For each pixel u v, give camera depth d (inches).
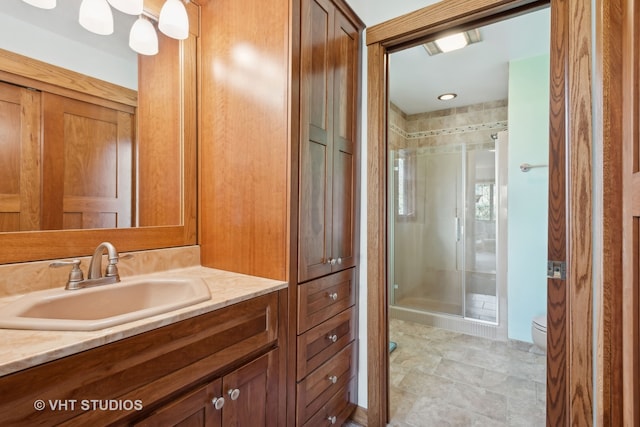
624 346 28.0
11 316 29.1
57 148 42.9
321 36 52.2
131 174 50.2
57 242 41.4
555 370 45.4
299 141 47.2
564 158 44.6
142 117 51.4
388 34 60.2
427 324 118.6
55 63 42.8
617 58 30.5
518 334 96.4
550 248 45.9
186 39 54.3
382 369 62.2
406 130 141.5
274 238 47.2
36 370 22.6
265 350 42.4
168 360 30.9
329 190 54.6
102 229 45.9
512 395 71.7
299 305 47.8
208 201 55.6
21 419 21.9
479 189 125.1
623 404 28.2
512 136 96.0
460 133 130.6
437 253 132.3
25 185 39.8
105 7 44.8
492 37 80.1
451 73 100.3
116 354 27.0
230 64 52.0
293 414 46.6
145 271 49.3
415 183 136.7
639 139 25.3
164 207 53.2
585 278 41.7
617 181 30.1
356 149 62.7
